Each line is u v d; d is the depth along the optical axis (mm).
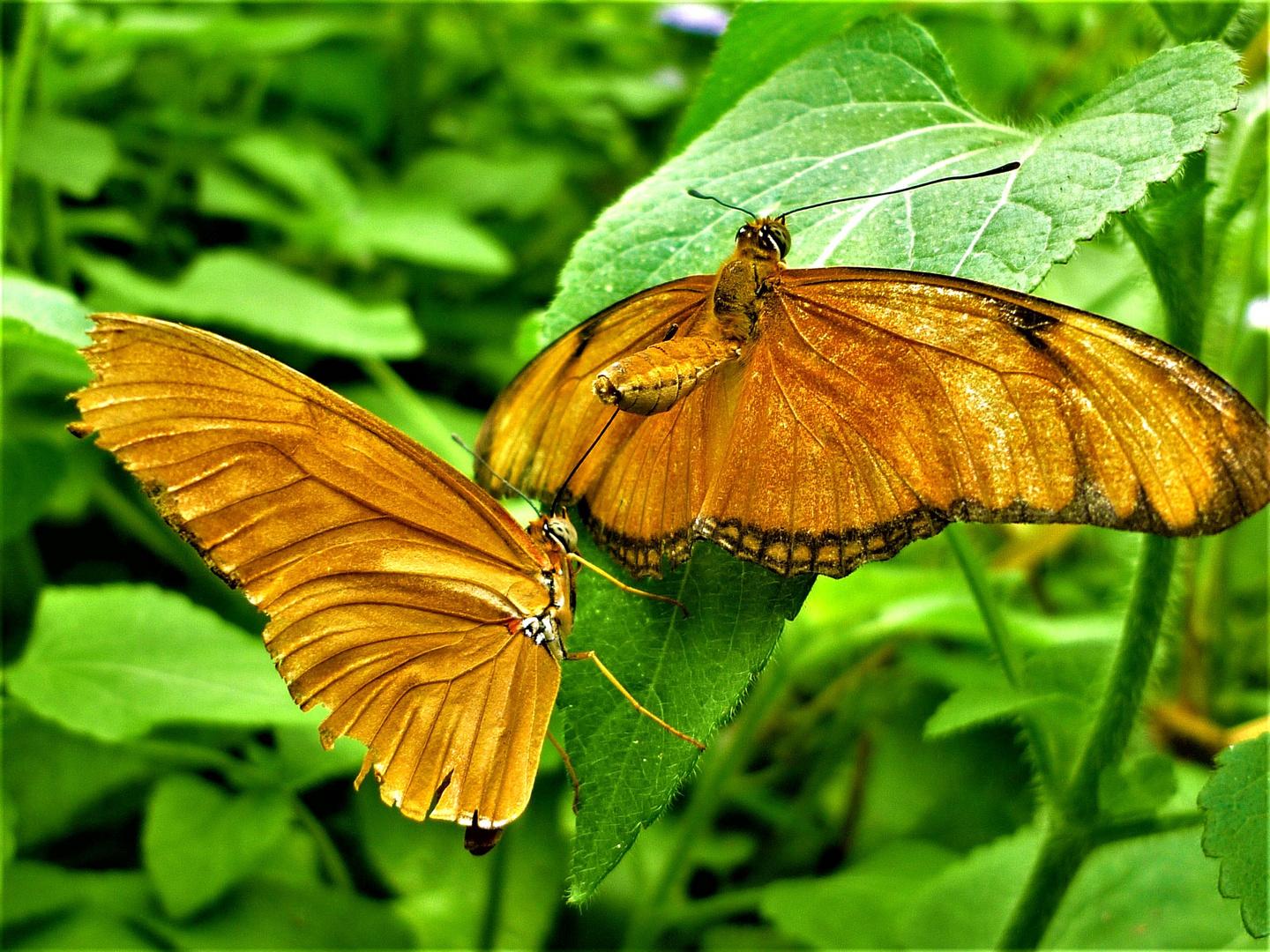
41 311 227
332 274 396
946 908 255
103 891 243
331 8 434
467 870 277
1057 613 344
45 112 332
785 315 167
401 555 183
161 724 239
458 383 380
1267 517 340
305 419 177
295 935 241
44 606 242
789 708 332
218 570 176
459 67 462
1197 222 189
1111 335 155
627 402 158
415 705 187
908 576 263
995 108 411
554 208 439
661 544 170
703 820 269
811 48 198
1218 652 302
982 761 315
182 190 405
